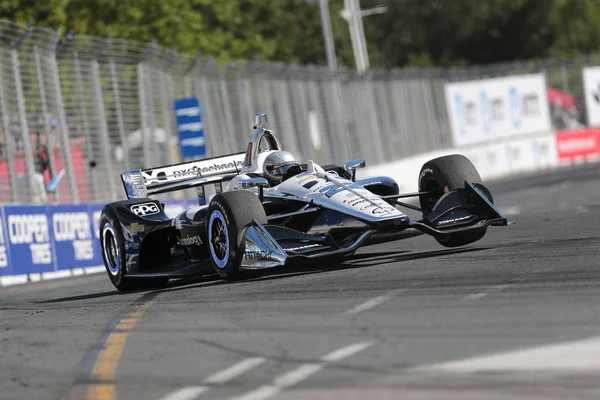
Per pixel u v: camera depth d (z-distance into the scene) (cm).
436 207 3366
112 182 7888
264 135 3769
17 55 6931
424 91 14975
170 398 1708
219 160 4044
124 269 3819
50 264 6109
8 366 2234
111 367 2050
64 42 7431
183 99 8594
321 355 1892
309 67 11606
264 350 2006
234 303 2747
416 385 1608
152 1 13600
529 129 15512
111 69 7994
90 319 2931
